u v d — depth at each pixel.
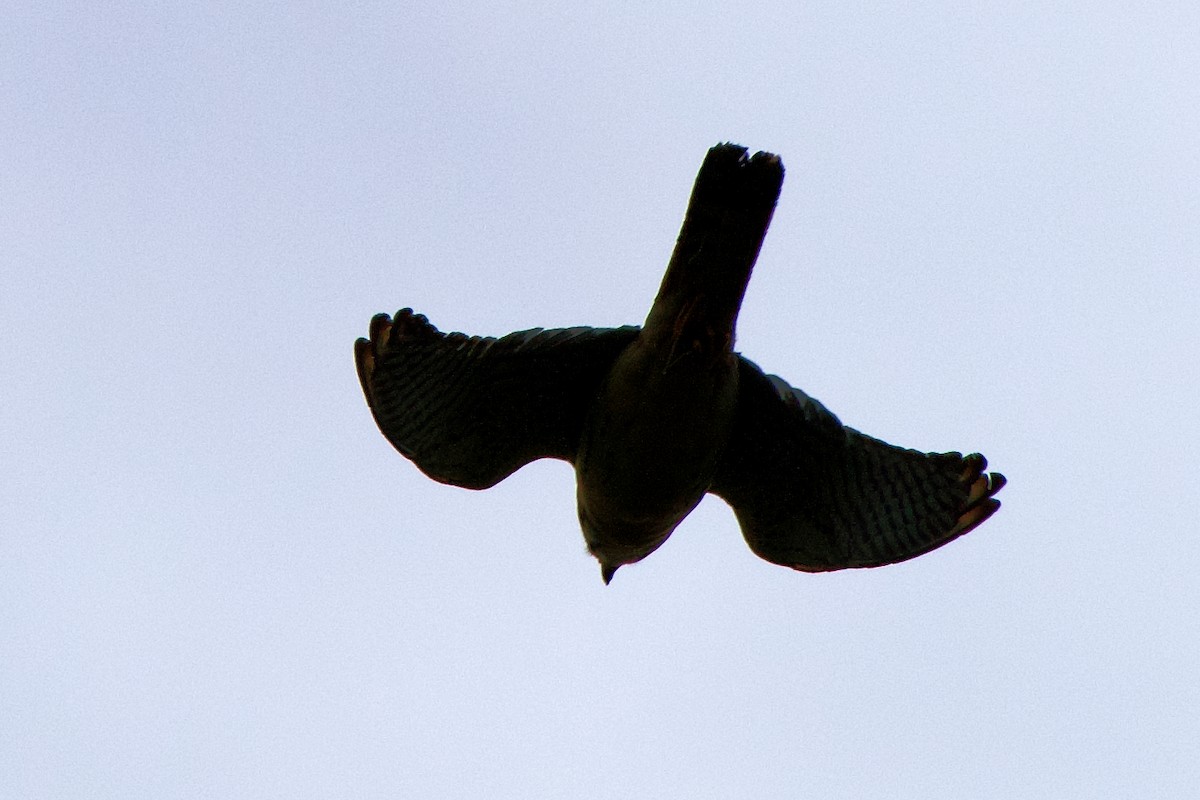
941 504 13.90
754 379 13.09
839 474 13.84
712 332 11.78
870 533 14.17
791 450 13.62
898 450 13.66
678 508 13.12
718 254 11.38
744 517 14.36
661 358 12.03
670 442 12.45
